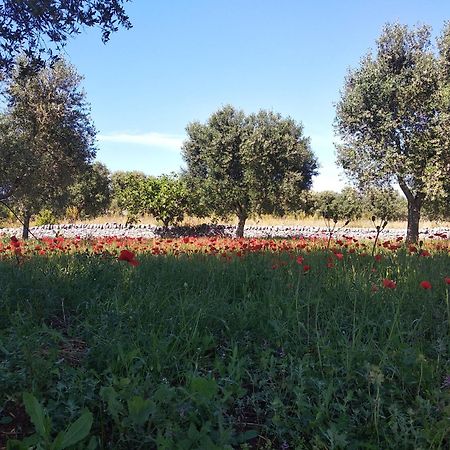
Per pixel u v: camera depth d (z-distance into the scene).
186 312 3.42
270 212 20.36
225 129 19.88
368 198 16.52
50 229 19.06
